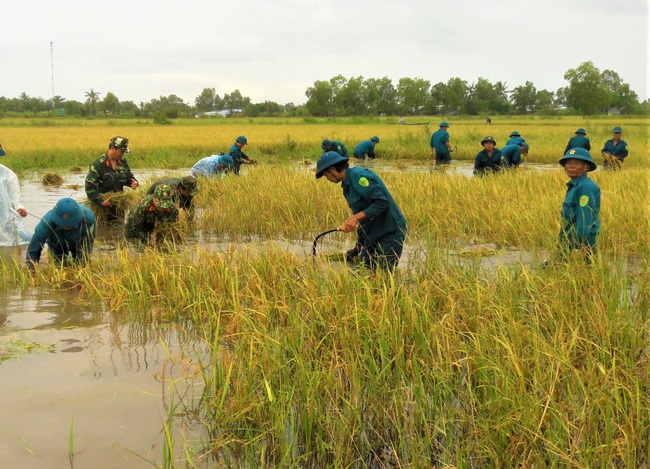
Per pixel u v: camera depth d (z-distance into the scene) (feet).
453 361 13.41
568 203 21.39
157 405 13.37
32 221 34.40
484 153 48.65
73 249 24.27
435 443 11.46
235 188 40.60
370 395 12.48
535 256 20.93
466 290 16.70
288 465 11.09
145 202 29.58
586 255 20.04
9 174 28.76
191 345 16.80
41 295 21.33
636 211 29.09
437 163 74.08
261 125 205.16
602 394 11.37
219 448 11.67
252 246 27.66
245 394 12.59
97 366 15.37
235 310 16.98
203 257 22.93
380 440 11.93
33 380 14.55
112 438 12.04
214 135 124.67
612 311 15.61
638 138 105.40
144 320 18.75
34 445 11.75
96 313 19.45
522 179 41.39
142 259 22.68
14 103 622.13
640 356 14.23
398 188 37.58
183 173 63.00
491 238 29.19
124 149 34.76
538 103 526.98
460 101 504.02
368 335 14.10
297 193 35.86
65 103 561.02
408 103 500.74
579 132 56.95
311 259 20.48
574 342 13.23
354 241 29.40
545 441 10.38
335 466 10.89
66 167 70.95
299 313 15.93
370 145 70.54
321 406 12.13
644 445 11.10
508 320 14.66
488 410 11.76
